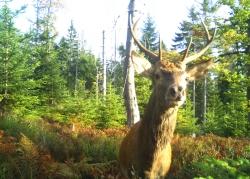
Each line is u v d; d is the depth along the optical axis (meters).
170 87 6.11
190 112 27.91
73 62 56.78
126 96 13.95
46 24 33.47
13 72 17.66
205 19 23.58
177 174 6.77
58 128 12.34
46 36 25.61
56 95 23.70
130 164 6.73
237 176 4.73
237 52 22.80
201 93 51.09
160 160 6.49
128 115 13.91
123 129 13.53
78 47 59.53
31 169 6.16
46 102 23.59
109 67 55.91
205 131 23.70
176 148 8.66
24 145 6.46
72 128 12.77
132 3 13.92
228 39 22.39
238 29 23.27
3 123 9.99
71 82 52.22
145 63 6.74
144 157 6.45
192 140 10.46
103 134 11.45
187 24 40.94
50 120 20.53
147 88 27.92
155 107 6.34
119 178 6.98
